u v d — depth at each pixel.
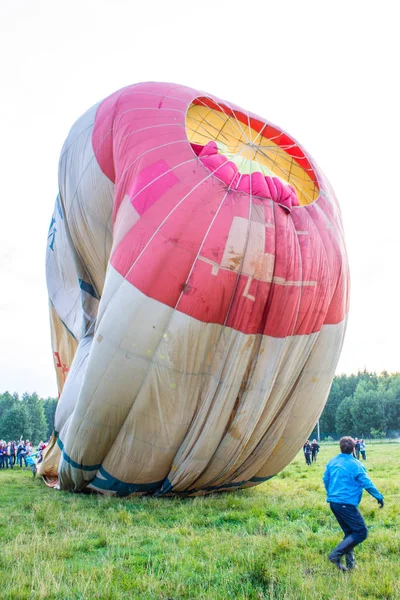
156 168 10.50
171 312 9.69
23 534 7.18
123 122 11.62
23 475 18.20
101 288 13.43
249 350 9.82
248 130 13.12
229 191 10.33
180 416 9.86
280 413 10.91
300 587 4.88
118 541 6.89
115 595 4.72
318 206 11.98
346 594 4.70
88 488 11.59
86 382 10.27
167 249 9.77
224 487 11.57
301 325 10.36
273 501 10.35
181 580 5.12
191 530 7.47
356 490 5.69
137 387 9.91
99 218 12.15
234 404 9.92
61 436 13.38
